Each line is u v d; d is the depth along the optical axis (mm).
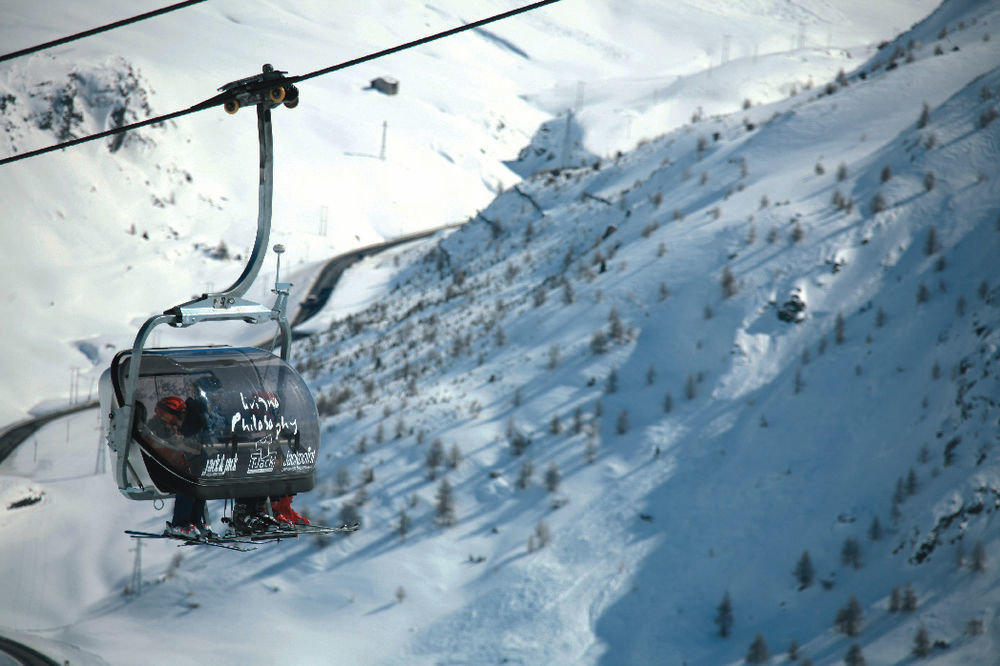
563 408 84125
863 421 74625
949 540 61000
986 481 62469
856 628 57594
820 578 62656
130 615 72000
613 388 85250
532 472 77125
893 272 88812
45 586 77625
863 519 66000
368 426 88062
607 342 91250
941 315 80188
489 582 67500
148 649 66688
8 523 88438
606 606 63906
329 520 76312
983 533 60062
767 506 69750
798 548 65625
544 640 61781
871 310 85812
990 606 55344
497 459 79438
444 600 67000
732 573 65062
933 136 101812
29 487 93625
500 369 93062
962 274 83938
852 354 81438
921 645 54812
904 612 57844
